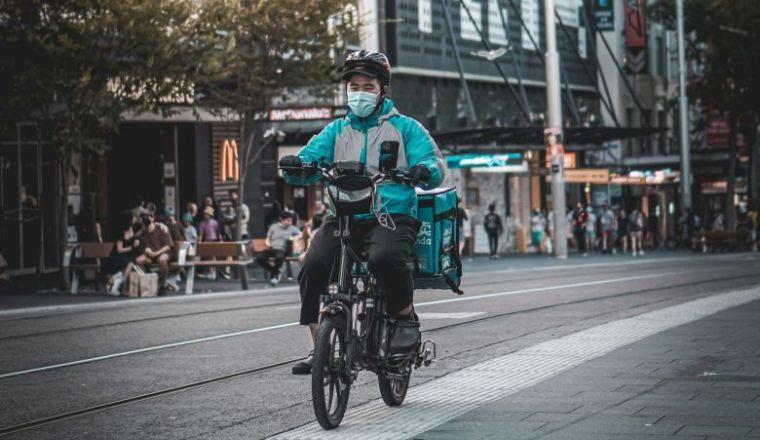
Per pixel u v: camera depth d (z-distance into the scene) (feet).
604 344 49.26
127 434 31.53
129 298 91.50
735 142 220.23
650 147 266.36
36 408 36.32
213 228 126.82
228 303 82.48
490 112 203.72
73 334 59.47
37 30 96.37
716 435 28.96
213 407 35.68
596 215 216.13
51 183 126.00
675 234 245.24
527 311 67.72
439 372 42.01
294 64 118.93
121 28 96.89
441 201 33.53
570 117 232.12
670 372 40.55
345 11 122.62
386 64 32.71
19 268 121.80
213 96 126.21
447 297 81.10
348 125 33.04
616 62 234.17
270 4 114.21
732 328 55.57
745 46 213.46
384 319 32.99
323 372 30.17
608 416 31.94
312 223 116.57
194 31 103.19
